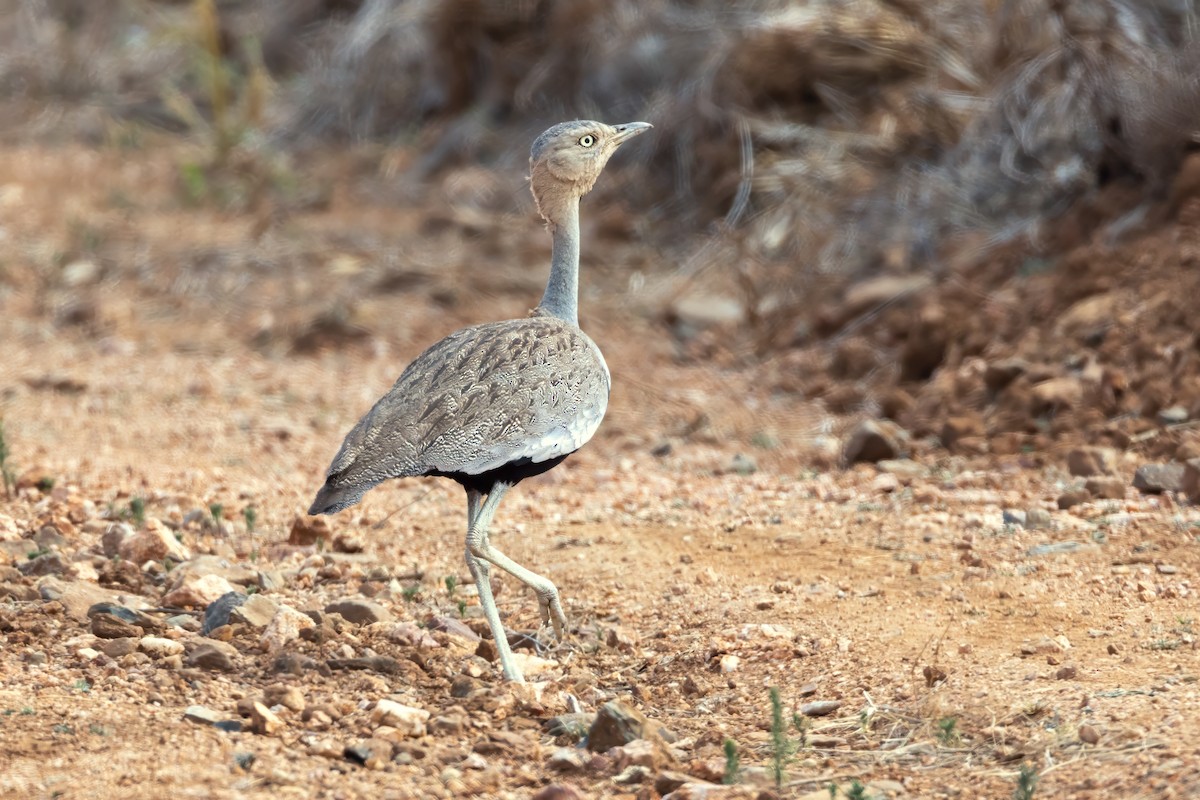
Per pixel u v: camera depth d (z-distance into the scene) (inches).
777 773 316.5
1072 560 462.3
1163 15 835.4
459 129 1144.8
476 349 393.4
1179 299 648.4
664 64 1057.5
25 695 353.4
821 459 628.4
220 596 436.8
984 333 705.0
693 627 434.3
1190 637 383.2
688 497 578.6
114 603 416.5
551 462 396.5
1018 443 603.5
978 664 378.6
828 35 971.9
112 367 807.7
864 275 831.7
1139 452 572.1
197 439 676.7
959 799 307.3
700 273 898.7
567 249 442.9
